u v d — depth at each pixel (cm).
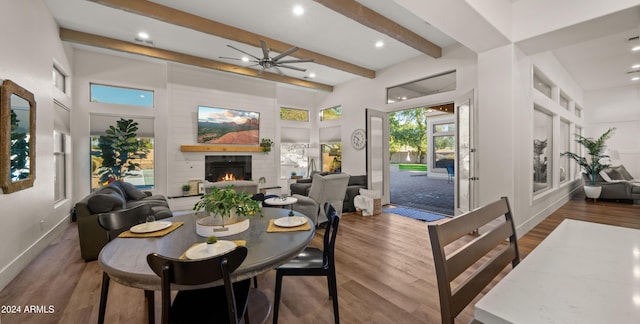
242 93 685
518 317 59
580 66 539
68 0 341
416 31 422
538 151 446
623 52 470
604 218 429
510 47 325
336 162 788
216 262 107
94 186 518
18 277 251
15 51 262
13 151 252
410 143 1410
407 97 560
